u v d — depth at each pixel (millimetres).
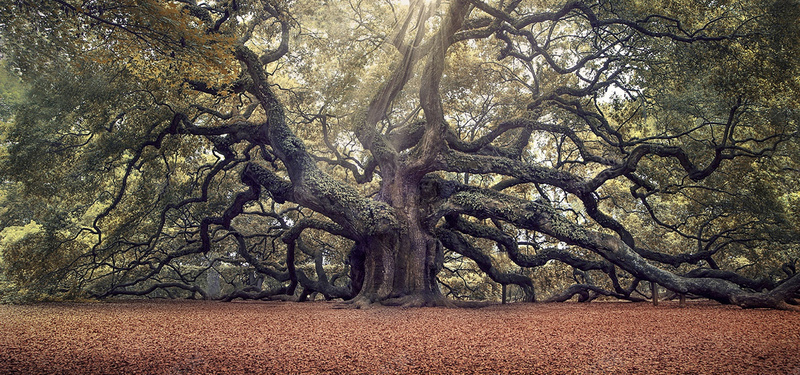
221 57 11805
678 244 30609
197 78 13586
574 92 23234
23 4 11258
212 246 34688
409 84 25047
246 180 22516
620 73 22906
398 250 19250
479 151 23594
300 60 28750
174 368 6820
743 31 18266
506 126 23047
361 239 19656
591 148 29141
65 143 23031
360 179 25453
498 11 17219
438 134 18578
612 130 22891
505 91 28125
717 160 20719
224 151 23688
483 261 23688
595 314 15484
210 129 21891
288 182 21641
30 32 12305
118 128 24328
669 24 19516
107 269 29406
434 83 17844
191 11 19797
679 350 8031
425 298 19219
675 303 21484
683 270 30766
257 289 32469
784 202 24562
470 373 6527
